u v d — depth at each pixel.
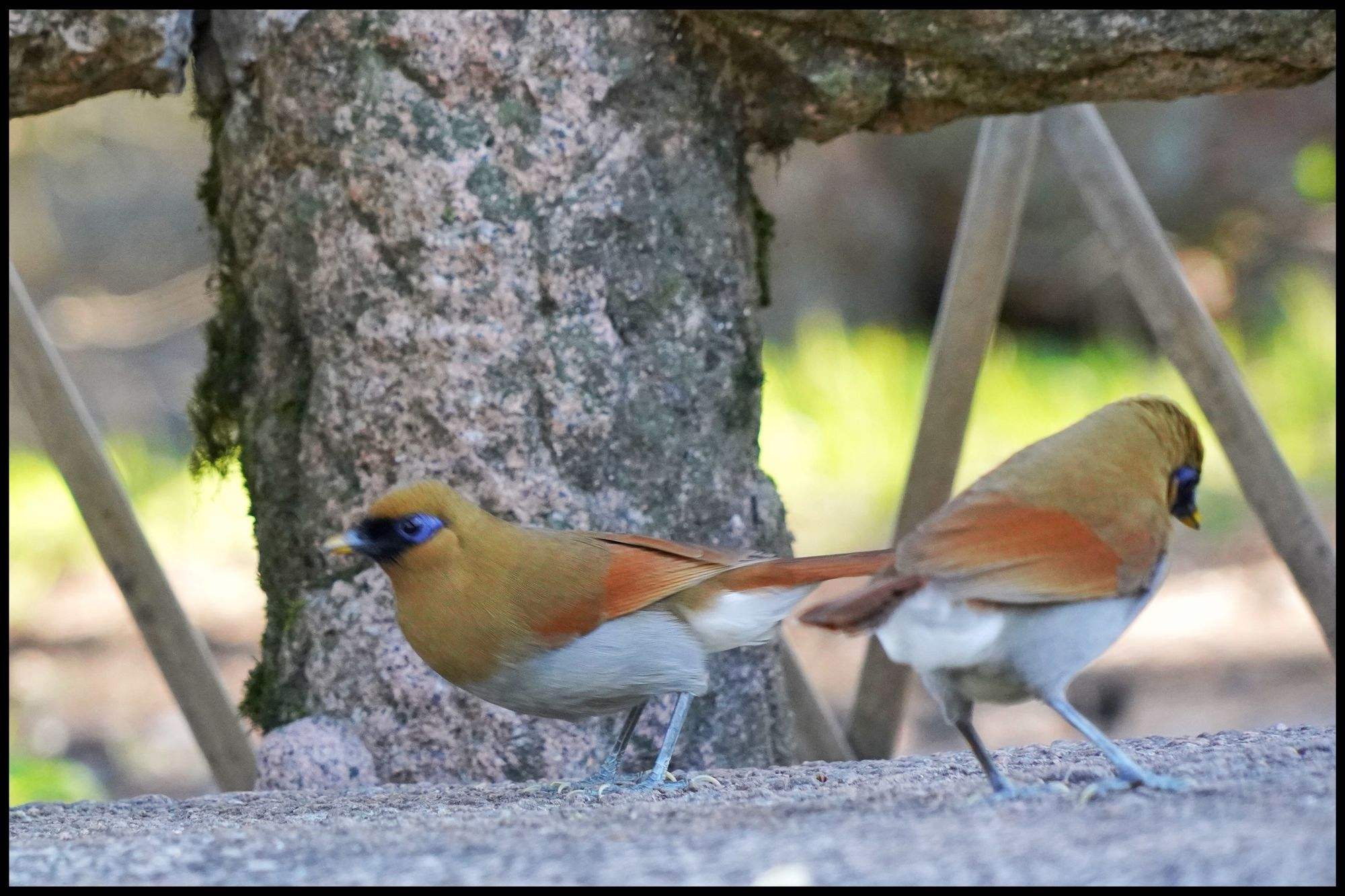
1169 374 29.09
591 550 8.86
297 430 11.02
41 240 31.89
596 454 10.56
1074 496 7.01
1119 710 19.48
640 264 10.73
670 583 8.80
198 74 11.60
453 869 6.14
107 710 20.97
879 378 29.00
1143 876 5.41
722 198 11.08
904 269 32.62
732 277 11.10
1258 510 12.02
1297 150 31.14
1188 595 23.20
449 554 8.65
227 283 11.57
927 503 12.56
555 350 10.53
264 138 11.05
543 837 6.83
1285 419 27.69
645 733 10.53
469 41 10.50
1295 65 10.81
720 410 10.99
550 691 8.83
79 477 11.83
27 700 21.17
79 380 29.92
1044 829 6.27
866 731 12.64
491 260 10.52
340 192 10.69
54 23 10.62
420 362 10.55
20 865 6.68
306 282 10.85
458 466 10.51
